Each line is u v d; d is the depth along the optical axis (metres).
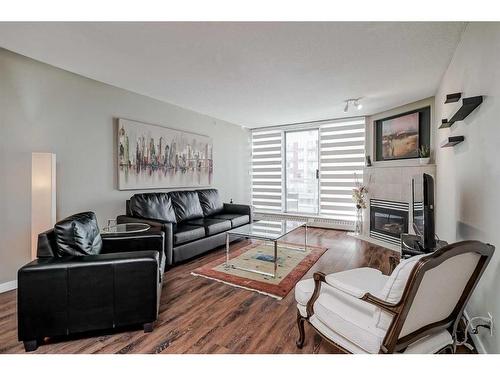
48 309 1.67
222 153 5.53
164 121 4.17
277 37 2.14
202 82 3.22
